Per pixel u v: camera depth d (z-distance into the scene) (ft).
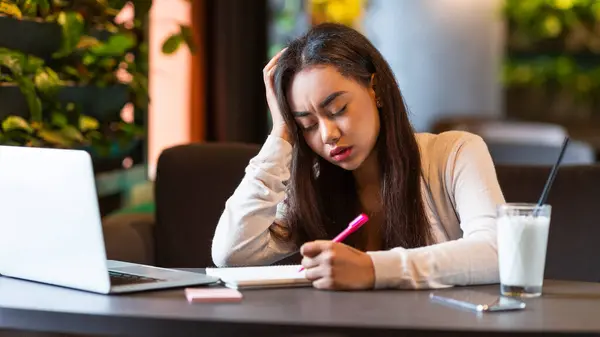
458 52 21.95
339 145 6.49
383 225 6.95
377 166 6.97
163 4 11.14
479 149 6.80
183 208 8.66
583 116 25.96
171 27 11.16
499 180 8.02
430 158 6.96
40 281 5.92
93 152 9.03
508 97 26.00
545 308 5.18
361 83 6.53
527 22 25.46
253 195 6.68
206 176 8.66
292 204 6.97
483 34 22.02
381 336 4.67
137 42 9.99
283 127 6.68
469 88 22.03
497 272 5.95
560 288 5.82
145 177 10.43
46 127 8.23
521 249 5.48
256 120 11.63
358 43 6.59
